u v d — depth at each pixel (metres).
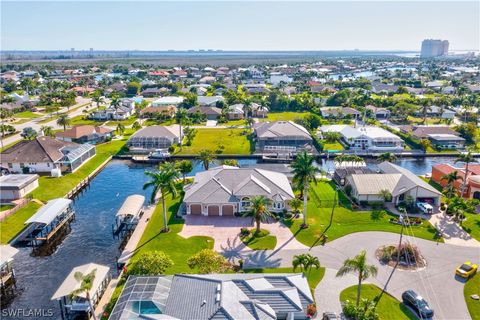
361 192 80.94
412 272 55.38
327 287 51.81
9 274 56.22
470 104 184.12
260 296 45.50
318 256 60.00
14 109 186.12
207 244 64.00
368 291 50.88
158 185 66.50
